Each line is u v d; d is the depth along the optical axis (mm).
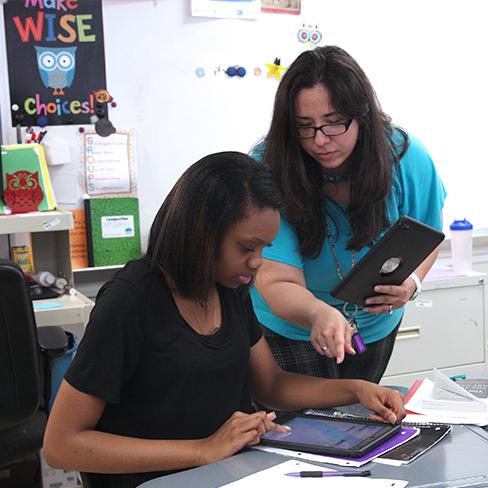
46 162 2912
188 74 3104
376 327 1982
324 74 1604
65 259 2883
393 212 1838
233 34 3145
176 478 1200
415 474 1172
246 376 1531
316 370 1969
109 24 2979
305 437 1328
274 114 1700
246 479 1182
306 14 3244
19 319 2020
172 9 3051
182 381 1361
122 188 3053
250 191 1296
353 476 1172
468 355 3293
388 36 3379
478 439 1320
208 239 1296
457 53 3494
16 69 2885
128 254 3051
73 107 2967
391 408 1449
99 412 1322
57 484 2695
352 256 1862
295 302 1685
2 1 2844
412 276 1817
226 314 1460
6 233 2635
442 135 3525
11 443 2137
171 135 3109
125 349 1323
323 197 1796
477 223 3639
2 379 2055
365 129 1702
